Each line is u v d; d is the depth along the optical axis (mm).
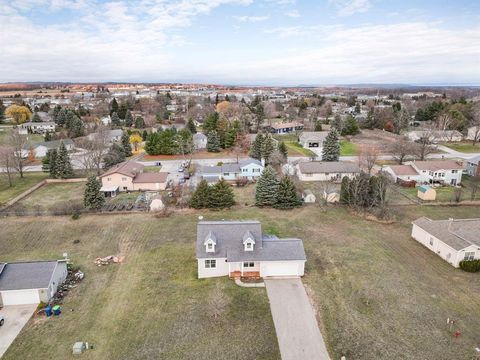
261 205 52812
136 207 52156
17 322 27422
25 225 46156
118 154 81188
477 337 25375
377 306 28969
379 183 50281
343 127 111875
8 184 65875
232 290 31281
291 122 131500
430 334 25688
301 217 48625
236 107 153875
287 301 29656
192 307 28922
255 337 25500
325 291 31125
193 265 35750
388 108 138125
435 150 88375
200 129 126062
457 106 123875
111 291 31344
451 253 35875
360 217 48531
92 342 25125
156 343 24953
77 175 72812
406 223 46688
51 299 30156
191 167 77750
